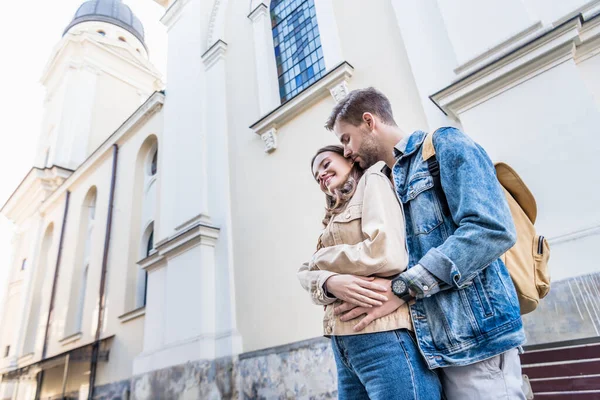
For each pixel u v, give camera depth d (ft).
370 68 14.17
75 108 50.83
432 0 12.41
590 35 8.41
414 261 3.95
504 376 3.34
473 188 3.58
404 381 3.29
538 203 7.86
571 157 7.70
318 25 16.93
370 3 15.21
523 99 8.66
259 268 15.85
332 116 5.14
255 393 13.89
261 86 19.22
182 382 15.69
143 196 29.37
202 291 16.60
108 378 23.54
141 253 27.09
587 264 6.96
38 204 47.50
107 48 56.65
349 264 3.83
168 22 28.48
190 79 23.79
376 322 3.60
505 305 3.48
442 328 3.54
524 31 9.23
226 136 20.06
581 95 7.91
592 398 6.29
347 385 4.11
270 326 14.60
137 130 31.45
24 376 36.47
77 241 34.86
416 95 12.26
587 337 6.63
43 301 37.55
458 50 10.47
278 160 16.88
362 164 4.82
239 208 17.85
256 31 20.94
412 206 4.20
